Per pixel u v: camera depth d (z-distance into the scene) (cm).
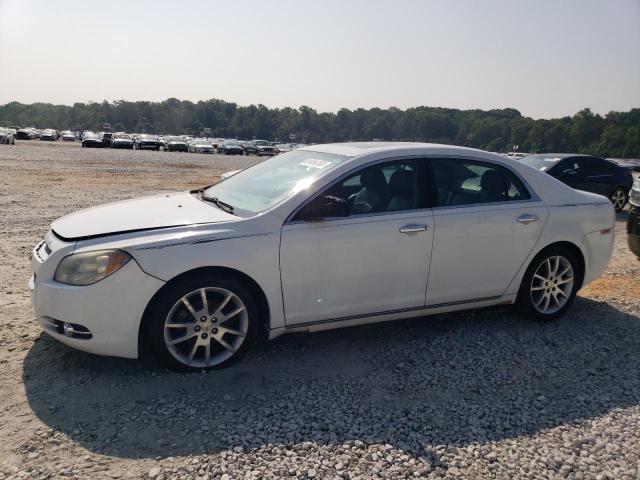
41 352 401
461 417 335
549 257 486
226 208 423
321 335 457
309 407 339
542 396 364
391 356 420
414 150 446
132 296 353
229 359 386
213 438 302
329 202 392
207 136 16925
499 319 505
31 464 274
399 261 421
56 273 357
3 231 842
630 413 346
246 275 379
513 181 477
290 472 275
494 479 277
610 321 508
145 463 278
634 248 704
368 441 305
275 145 6512
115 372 375
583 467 289
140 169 2512
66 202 1219
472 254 448
